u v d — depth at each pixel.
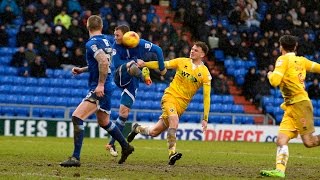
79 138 22.75
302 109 21.33
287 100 21.56
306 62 21.69
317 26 63.28
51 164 23.67
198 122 54.88
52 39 54.34
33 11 54.69
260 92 56.09
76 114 22.73
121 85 27.80
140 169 23.11
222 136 49.81
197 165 26.08
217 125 49.69
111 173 21.09
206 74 25.55
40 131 47.12
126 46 27.00
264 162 28.70
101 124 24.08
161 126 26.39
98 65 22.34
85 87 54.72
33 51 53.81
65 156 28.39
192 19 59.62
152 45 26.09
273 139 50.75
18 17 57.59
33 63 53.53
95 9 57.25
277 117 56.09
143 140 46.44
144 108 54.47
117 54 27.33
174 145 25.19
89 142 41.28
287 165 27.53
